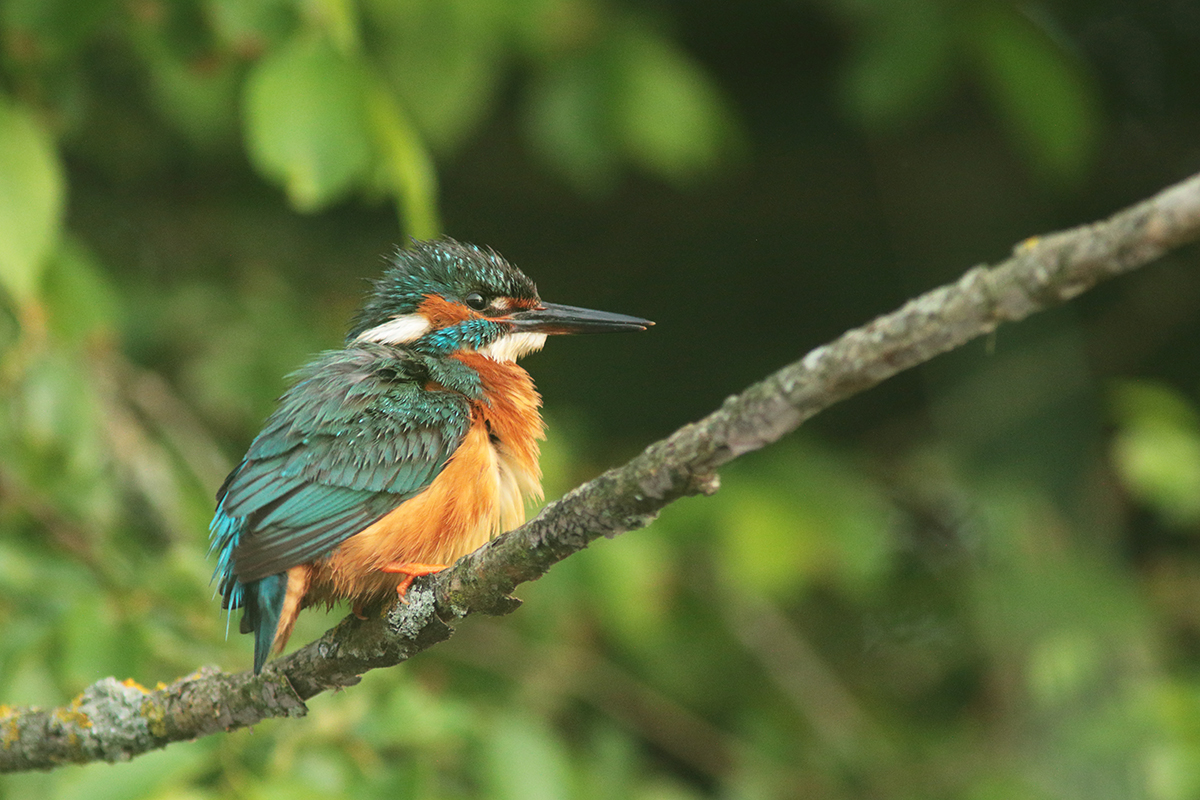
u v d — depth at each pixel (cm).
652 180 1389
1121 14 1305
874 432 1389
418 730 719
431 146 980
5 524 855
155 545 918
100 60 1132
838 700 1155
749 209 1404
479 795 816
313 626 862
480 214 1408
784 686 1156
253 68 842
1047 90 983
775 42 1362
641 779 1128
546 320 802
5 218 698
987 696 1187
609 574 966
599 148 995
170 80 1016
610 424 1331
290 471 625
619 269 1412
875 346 345
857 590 1078
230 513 627
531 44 947
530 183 1386
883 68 996
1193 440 1018
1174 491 1000
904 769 1132
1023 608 1088
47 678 740
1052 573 1090
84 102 1041
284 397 683
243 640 777
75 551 834
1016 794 1045
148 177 1230
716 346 1388
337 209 1271
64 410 822
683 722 1156
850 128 1366
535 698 1049
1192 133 1347
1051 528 1150
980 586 1160
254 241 1198
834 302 1395
